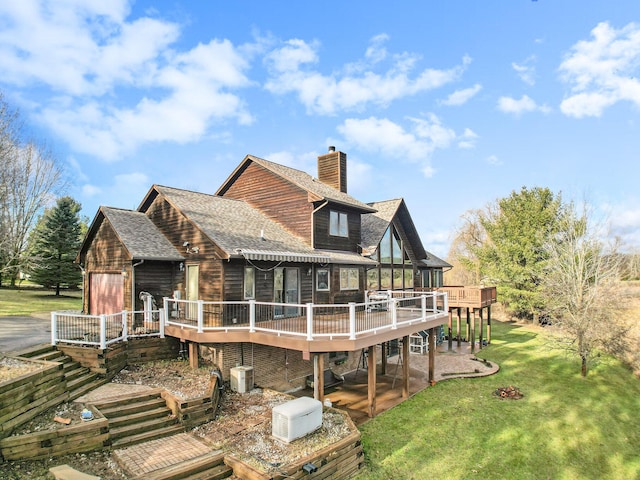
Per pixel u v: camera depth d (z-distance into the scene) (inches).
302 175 876.6
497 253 1430.9
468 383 702.5
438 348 1000.9
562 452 464.8
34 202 1243.2
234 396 518.0
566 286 862.5
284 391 636.1
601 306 805.9
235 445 377.4
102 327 490.9
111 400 417.7
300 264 689.0
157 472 322.7
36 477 300.8
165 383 486.0
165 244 657.0
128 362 545.0
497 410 576.7
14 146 1112.2
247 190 848.9
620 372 802.2
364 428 498.9
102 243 689.0
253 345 587.8
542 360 879.7
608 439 504.1
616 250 971.3
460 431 502.6
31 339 574.6
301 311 682.2
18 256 1128.8
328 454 366.0
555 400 629.0
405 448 451.8
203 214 656.4
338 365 748.6
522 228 1374.3
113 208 703.1
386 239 962.7
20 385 357.7
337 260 700.7
